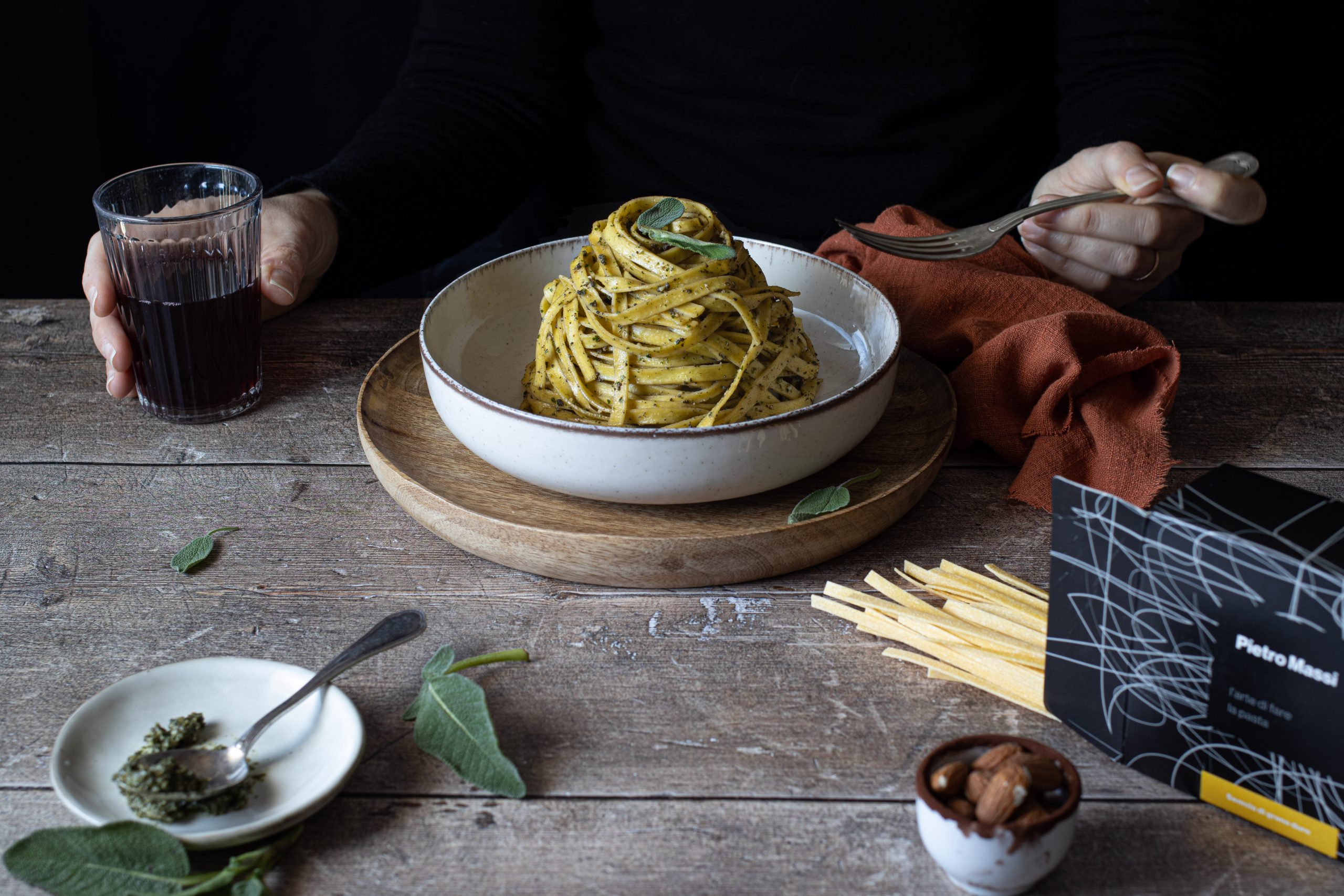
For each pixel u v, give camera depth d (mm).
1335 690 521
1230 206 1050
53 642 732
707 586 802
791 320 930
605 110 1714
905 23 1529
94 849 524
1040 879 540
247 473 934
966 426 966
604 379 874
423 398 1007
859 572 814
